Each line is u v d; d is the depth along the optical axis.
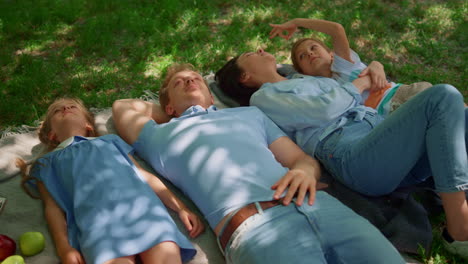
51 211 2.50
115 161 2.63
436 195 2.79
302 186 2.33
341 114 2.97
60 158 2.64
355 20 5.25
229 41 4.84
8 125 3.56
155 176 2.74
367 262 2.04
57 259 2.37
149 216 2.28
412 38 4.94
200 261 2.38
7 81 4.14
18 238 2.47
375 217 2.63
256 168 2.45
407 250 2.45
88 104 3.84
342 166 2.74
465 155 2.24
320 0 5.75
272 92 3.17
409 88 3.29
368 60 4.53
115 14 5.44
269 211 2.23
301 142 3.04
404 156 2.46
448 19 5.25
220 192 2.37
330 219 2.17
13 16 5.32
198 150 2.56
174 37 4.89
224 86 3.79
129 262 2.12
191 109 2.99
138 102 3.40
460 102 2.28
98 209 2.31
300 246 2.07
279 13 5.40
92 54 4.65
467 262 2.41
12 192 2.79
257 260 2.06
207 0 5.70
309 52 3.64
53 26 5.21
